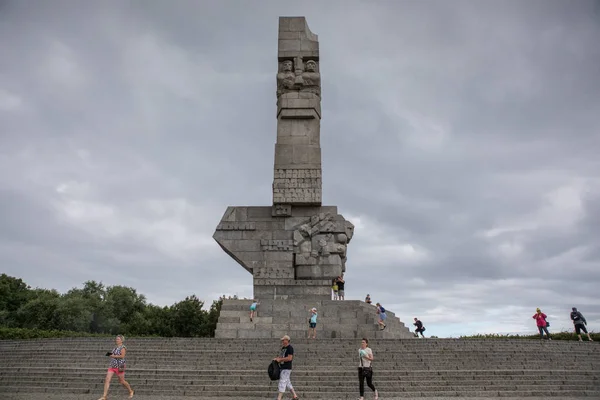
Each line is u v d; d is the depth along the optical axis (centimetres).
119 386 1544
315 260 2817
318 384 1527
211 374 1616
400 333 2598
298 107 3066
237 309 2578
